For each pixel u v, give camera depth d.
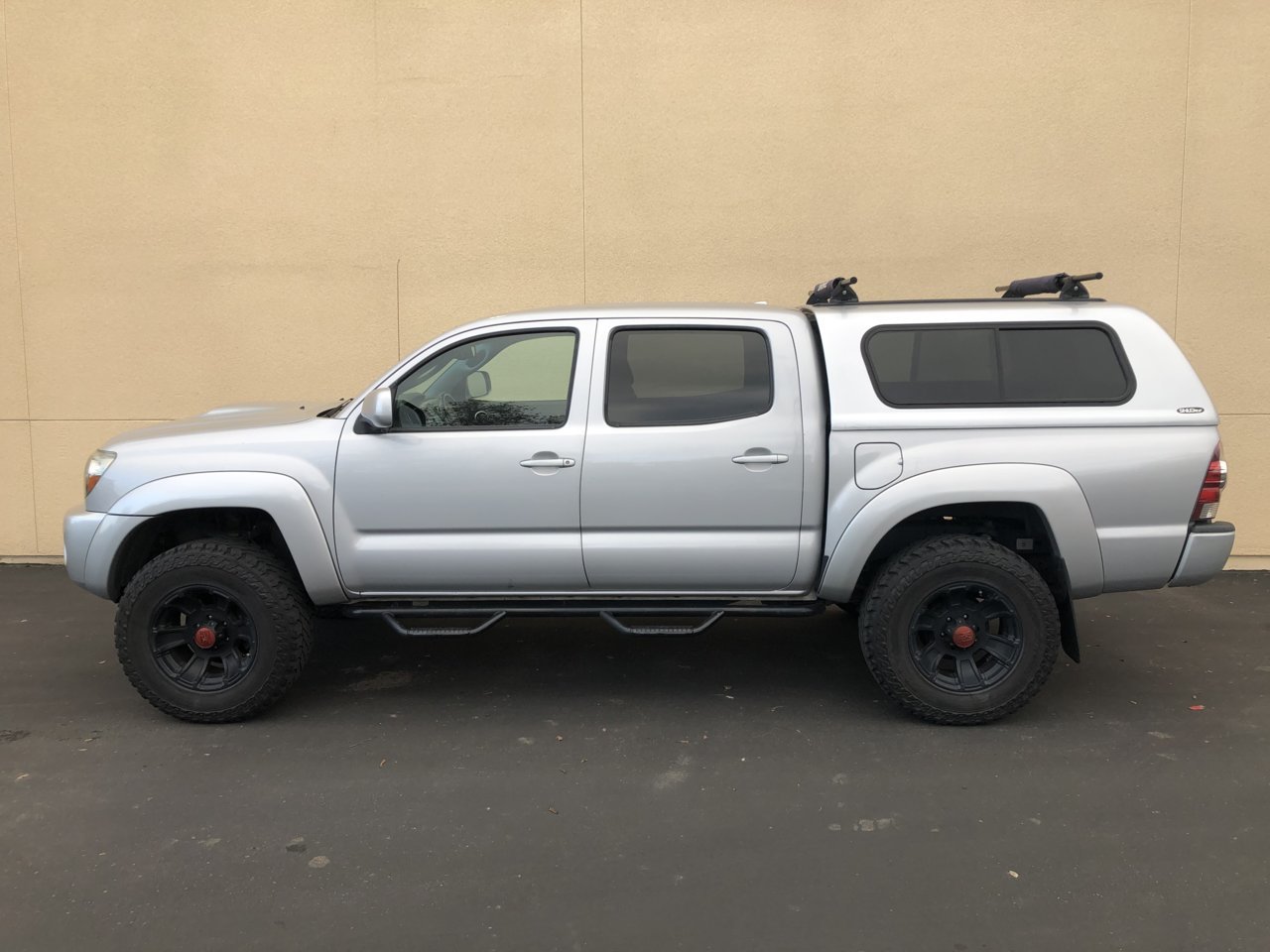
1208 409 4.18
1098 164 7.18
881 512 4.18
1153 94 7.09
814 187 7.37
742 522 4.29
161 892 3.03
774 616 4.49
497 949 2.73
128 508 4.32
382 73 7.44
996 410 4.20
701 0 7.28
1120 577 4.19
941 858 3.22
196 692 4.37
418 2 7.38
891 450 4.21
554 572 4.36
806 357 4.32
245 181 7.55
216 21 7.43
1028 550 4.43
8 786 3.79
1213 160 7.09
